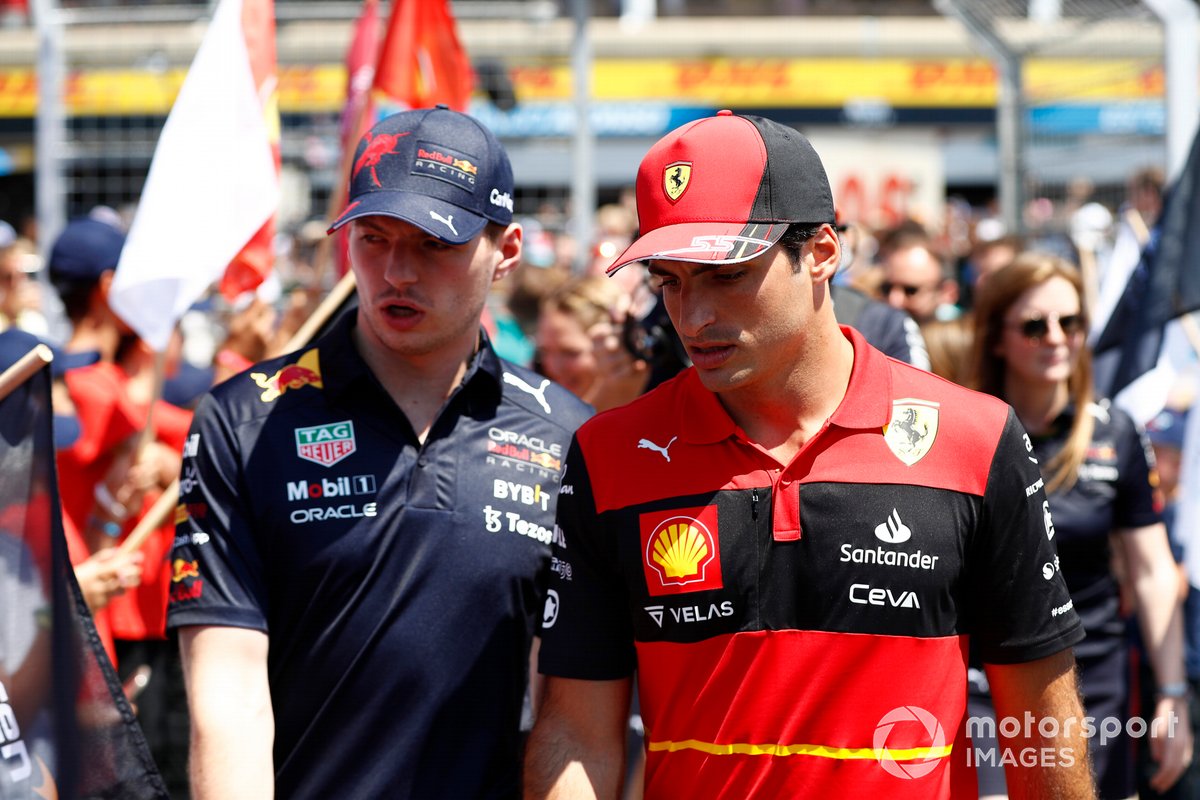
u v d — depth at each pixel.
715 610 3.00
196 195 4.76
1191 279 6.23
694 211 2.91
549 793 3.10
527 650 3.59
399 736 3.40
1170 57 8.38
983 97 22.30
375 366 3.62
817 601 2.98
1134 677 5.57
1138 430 5.35
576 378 5.83
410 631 3.42
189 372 7.92
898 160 20.84
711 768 3.01
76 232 5.92
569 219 10.59
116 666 6.29
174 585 3.41
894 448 3.02
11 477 3.50
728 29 21.44
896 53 22.06
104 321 5.95
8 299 10.01
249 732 3.27
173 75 9.66
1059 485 5.14
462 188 3.50
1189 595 6.07
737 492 3.02
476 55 10.37
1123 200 11.16
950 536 2.99
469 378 3.61
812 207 2.95
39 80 8.98
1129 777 5.20
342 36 10.51
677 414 3.12
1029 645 3.08
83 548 4.81
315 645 3.41
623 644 3.17
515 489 3.58
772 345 2.93
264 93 4.91
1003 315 5.19
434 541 3.47
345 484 3.46
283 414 3.51
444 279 3.50
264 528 3.44
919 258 7.38
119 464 5.59
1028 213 10.56
